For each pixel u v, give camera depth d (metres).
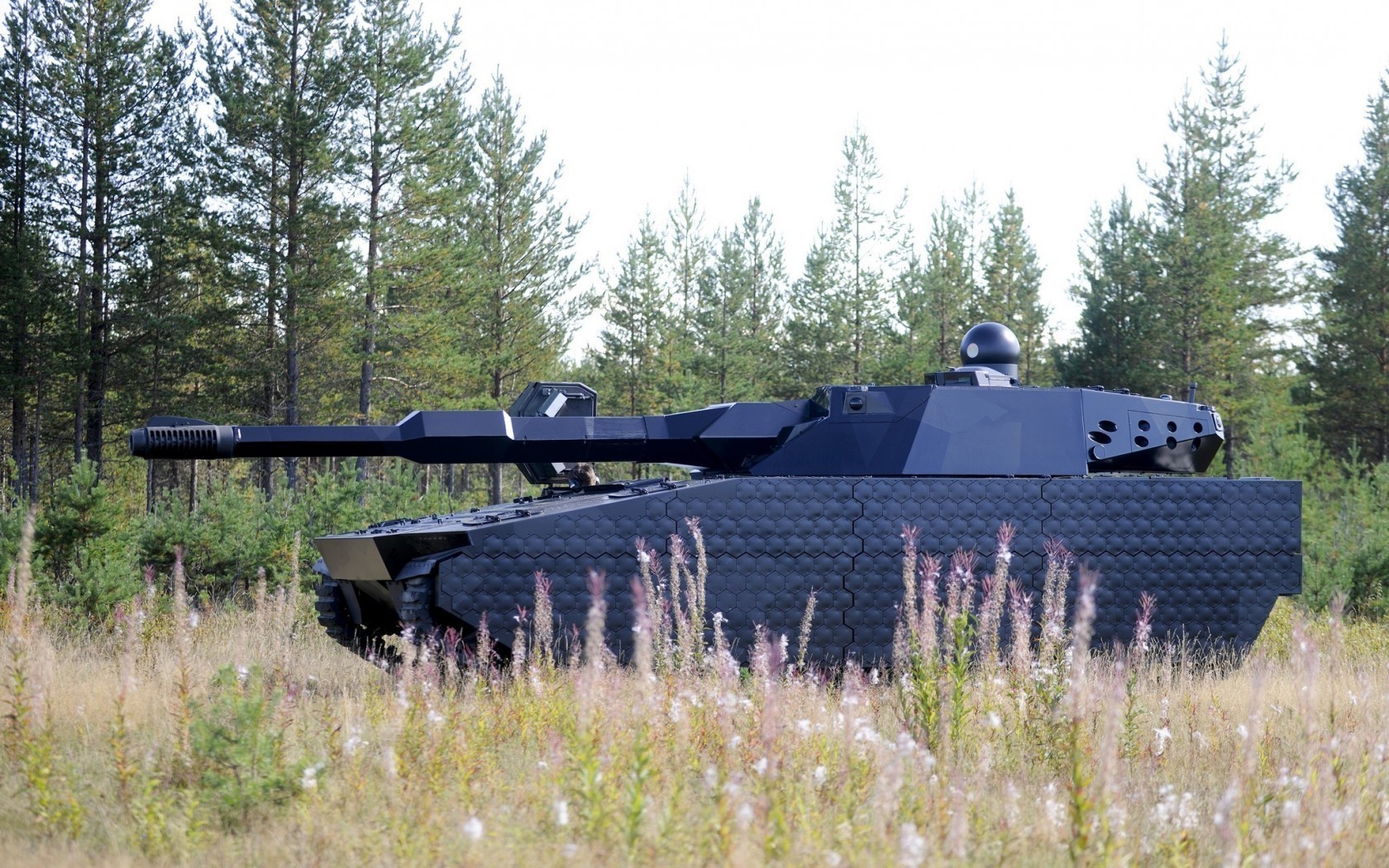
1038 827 7.68
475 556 13.27
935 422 14.84
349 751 9.13
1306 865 7.13
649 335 64.81
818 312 66.81
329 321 46.31
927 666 9.81
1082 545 14.35
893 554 13.99
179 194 44.75
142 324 45.53
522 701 10.82
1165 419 15.83
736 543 13.76
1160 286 53.88
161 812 8.12
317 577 23.38
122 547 21.16
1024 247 74.25
